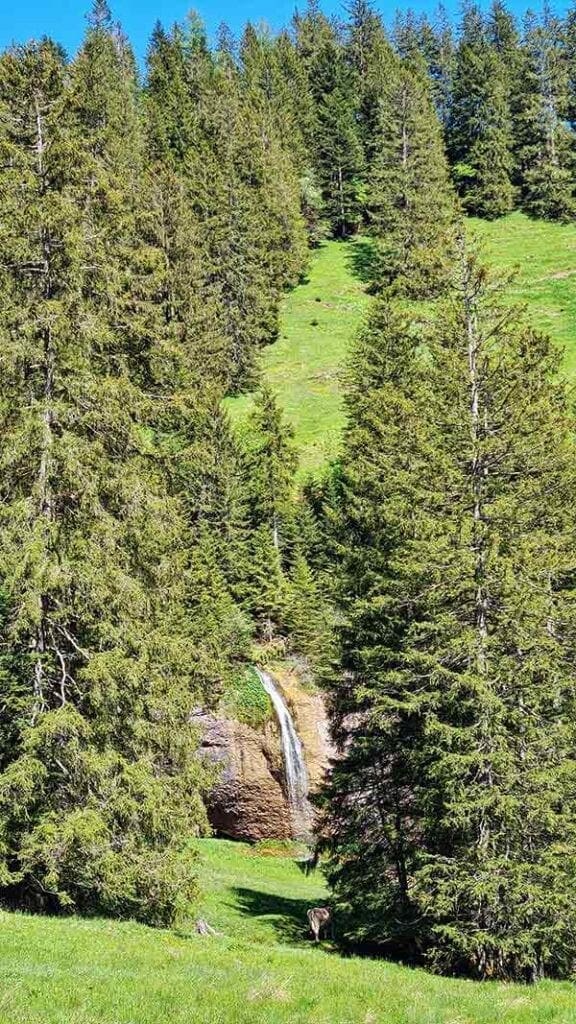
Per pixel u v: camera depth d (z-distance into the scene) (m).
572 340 60.25
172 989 11.33
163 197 56.22
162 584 18.41
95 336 17.20
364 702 22.61
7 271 17.12
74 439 16.83
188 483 38.88
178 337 49.69
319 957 16.23
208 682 30.05
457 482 19.30
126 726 16.95
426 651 19.25
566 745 17.62
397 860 20.62
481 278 20.69
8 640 16.69
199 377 43.66
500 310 20.97
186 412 19.00
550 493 21.80
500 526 18.88
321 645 36.72
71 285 17.23
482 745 17.28
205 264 61.06
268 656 37.62
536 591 18.47
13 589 16.03
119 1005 10.45
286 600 39.06
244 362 60.41
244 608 39.06
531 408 20.06
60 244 17.20
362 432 33.53
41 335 17.16
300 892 28.64
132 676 16.45
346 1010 11.48
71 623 17.52
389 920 20.12
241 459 43.34
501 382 19.95
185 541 35.94
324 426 54.50
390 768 22.31
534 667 17.44
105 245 18.05
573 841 17.27
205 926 18.70
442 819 17.66
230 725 34.94
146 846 16.36
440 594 18.75
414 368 35.62
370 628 22.53
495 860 16.45
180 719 17.61
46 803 15.91
